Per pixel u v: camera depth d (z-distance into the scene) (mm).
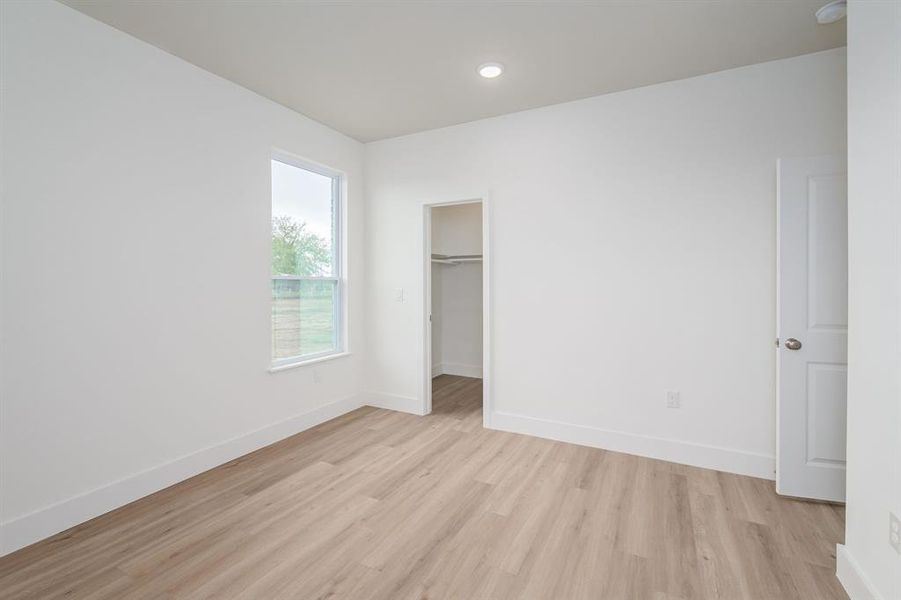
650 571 1816
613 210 3080
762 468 2676
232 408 2967
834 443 2340
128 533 2086
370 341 4227
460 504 2365
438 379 5422
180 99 2623
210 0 2064
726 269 2762
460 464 2883
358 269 4160
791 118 2590
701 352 2838
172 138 2584
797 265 2379
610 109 3076
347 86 2982
